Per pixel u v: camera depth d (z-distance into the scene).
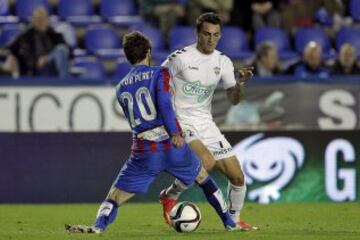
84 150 48.09
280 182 48.09
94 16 67.75
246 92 51.22
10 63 56.53
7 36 62.75
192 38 63.28
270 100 51.50
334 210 43.28
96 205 46.91
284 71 57.66
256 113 51.34
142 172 30.23
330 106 51.94
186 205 31.61
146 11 65.81
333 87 51.94
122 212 42.50
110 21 66.31
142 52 30.14
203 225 35.66
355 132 48.62
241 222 32.88
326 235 31.11
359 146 48.59
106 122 50.44
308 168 48.28
